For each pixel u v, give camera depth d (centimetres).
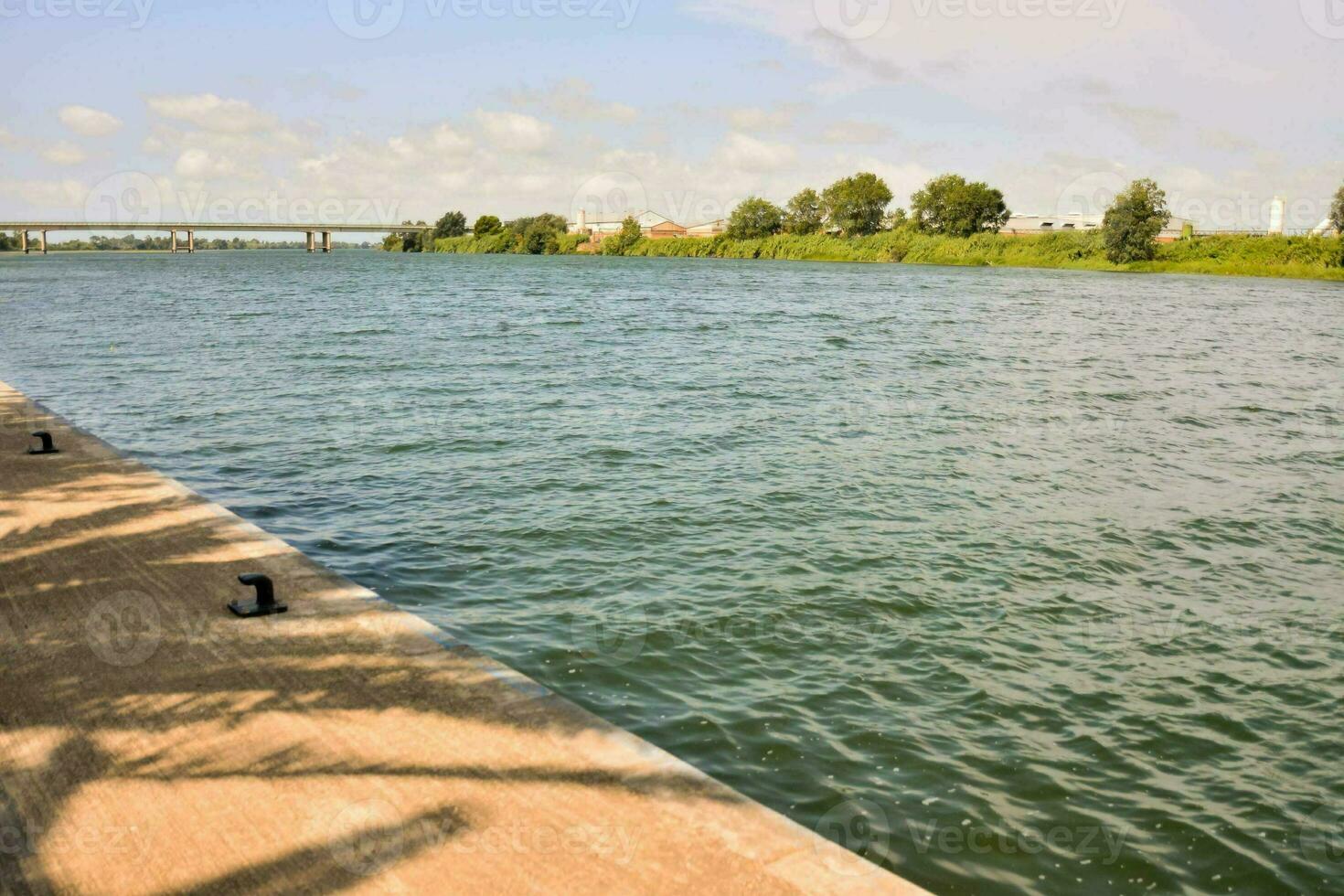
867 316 4291
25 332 3228
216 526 801
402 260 15475
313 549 999
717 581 925
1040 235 11825
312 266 11700
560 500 1191
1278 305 5653
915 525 1132
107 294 5503
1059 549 1065
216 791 418
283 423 1652
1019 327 3906
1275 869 523
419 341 2973
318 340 2981
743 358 2672
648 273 9181
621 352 2753
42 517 813
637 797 421
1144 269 10444
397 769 438
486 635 787
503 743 464
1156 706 712
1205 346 3378
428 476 1302
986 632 834
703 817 407
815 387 2167
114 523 802
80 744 454
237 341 2947
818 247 14100
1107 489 1341
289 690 514
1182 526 1177
